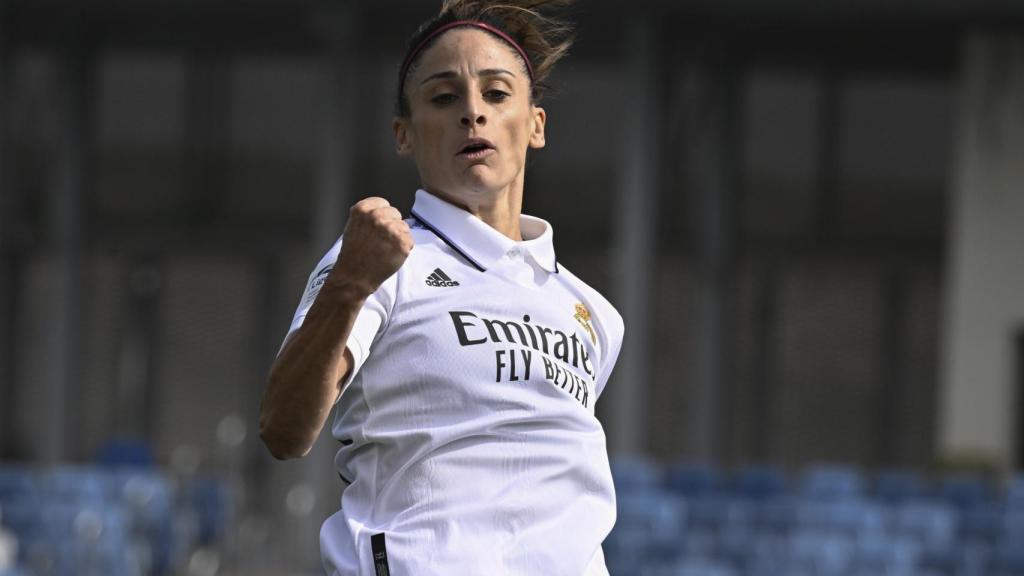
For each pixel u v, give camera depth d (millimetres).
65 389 68750
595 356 9500
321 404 8156
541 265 9336
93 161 75875
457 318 8812
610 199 75312
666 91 64812
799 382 74750
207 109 77000
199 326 76250
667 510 52438
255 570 66125
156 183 76812
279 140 77062
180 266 76625
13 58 67438
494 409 8742
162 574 54875
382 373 8727
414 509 8688
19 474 54844
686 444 74188
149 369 75875
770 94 74750
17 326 74062
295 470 73750
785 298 75062
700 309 69438
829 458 74312
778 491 56250
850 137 74500
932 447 73875
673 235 69812
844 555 49312
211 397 75750
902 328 74312
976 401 63000
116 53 76938
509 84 9203
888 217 74375
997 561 49250
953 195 74062
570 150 75625
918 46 68125
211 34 73375
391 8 62719
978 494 55375
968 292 63188
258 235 76562
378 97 74062
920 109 74312
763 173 74812
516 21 9484
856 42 67875
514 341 8898
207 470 74438
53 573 51094
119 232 76312
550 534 8766
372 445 8812
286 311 76438
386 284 8734
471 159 9102
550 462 8844
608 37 66750
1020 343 62906
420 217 9250
